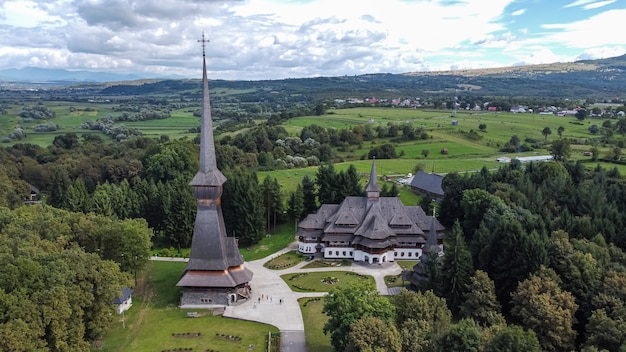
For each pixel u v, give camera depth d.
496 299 94.06
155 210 156.75
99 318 83.94
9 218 106.44
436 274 98.25
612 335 69.44
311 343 90.06
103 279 84.88
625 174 184.50
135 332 94.06
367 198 141.00
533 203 132.25
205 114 103.69
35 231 98.56
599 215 118.19
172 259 139.12
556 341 75.75
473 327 67.88
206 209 105.94
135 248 111.94
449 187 154.62
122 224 112.50
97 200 153.00
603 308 77.56
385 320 76.75
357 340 68.25
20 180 185.88
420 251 136.50
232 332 94.25
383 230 133.88
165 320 99.44
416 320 77.88
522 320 81.38
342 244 136.88
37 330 69.31
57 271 78.06
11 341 64.00
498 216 121.38
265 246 148.38
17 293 70.94
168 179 188.00
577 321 79.12
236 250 109.88
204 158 104.38
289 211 162.75
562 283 87.88
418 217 142.75
